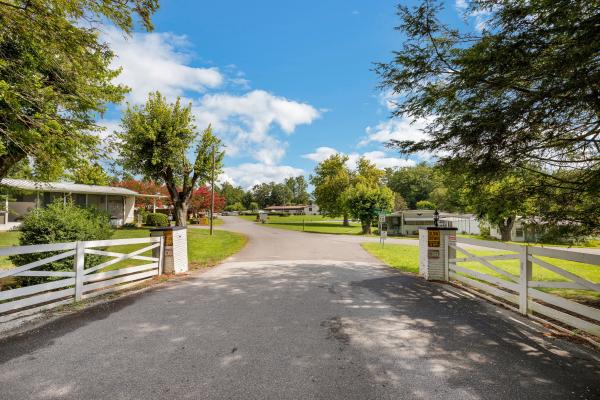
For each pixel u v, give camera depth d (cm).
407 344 398
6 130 531
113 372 325
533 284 507
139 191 3816
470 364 345
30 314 513
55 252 705
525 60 389
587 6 339
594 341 402
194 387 296
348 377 316
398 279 808
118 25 536
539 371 330
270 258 1234
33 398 279
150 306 562
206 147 2345
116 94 995
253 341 405
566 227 484
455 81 490
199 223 4378
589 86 355
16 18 459
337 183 4788
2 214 2234
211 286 721
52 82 645
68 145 633
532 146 471
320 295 643
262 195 13538
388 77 563
